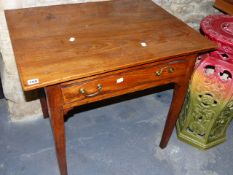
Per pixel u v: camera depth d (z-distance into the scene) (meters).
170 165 1.42
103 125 1.60
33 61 0.86
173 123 1.35
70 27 1.07
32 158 1.39
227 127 1.62
